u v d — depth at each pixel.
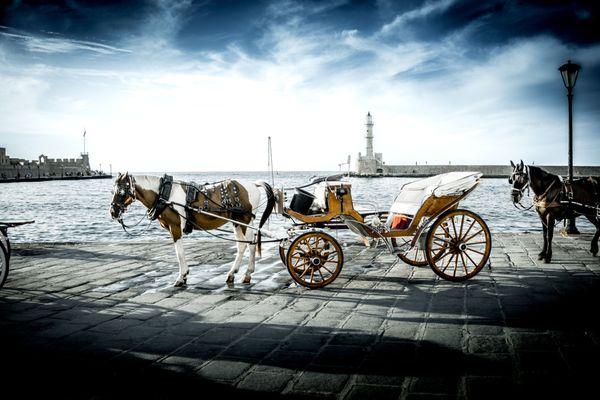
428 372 3.75
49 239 18.17
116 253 10.45
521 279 7.05
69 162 127.75
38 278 7.83
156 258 9.74
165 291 6.83
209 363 4.05
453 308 5.59
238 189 7.47
